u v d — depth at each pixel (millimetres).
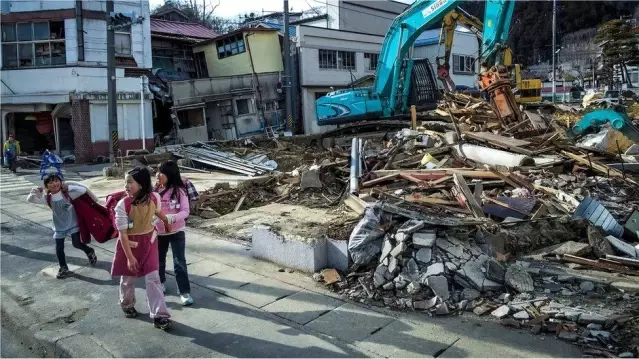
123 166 16516
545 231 6844
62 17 23375
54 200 6320
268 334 4582
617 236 6914
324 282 5711
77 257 7270
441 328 4543
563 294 5047
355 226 6254
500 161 10867
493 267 5316
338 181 11523
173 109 26516
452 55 41281
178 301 5398
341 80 34406
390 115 19594
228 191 11273
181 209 5352
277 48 32281
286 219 8109
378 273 5406
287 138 22406
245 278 5980
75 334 4750
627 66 44344
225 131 28750
